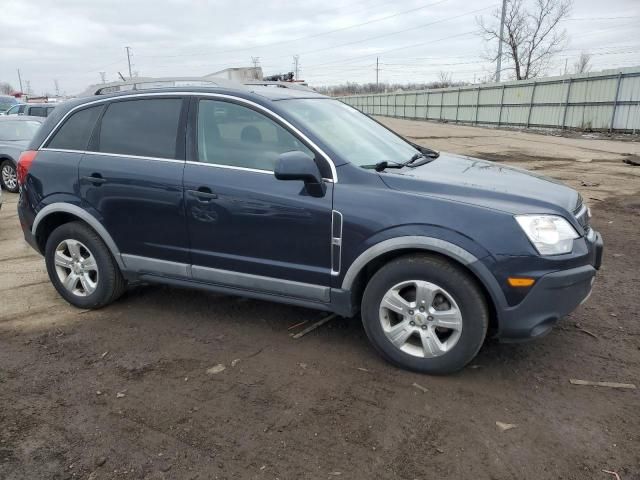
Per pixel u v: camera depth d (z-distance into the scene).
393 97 55.91
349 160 3.40
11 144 10.54
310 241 3.37
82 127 4.23
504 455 2.53
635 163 13.13
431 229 3.03
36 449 2.62
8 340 3.84
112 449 2.61
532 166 12.99
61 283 4.41
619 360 3.40
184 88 3.87
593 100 25.30
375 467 2.46
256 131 3.57
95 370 3.39
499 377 3.22
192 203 3.67
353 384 3.16
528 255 2.91
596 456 2.51
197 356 3.54
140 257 4.02
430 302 3.13
